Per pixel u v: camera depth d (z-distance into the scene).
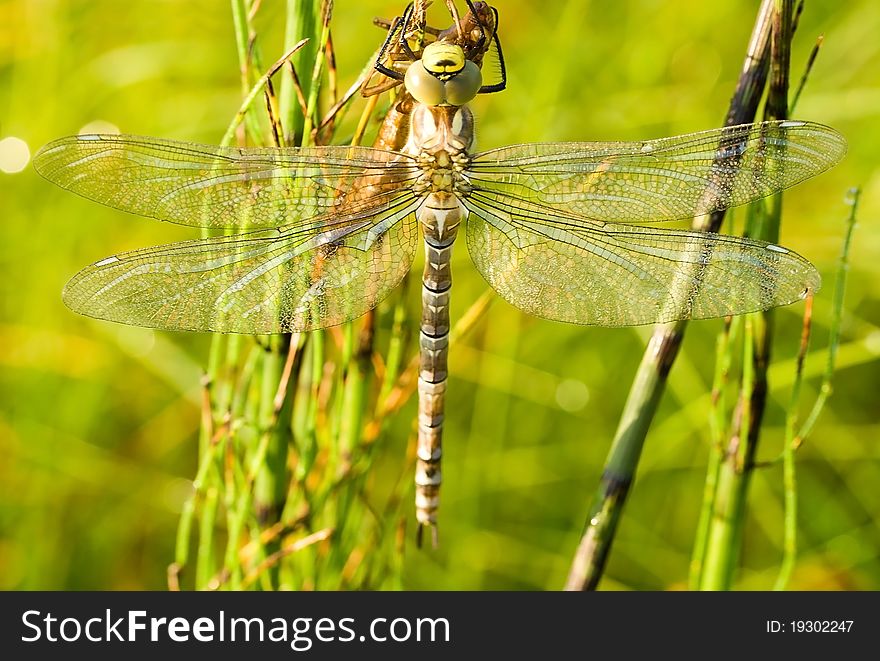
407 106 0.42
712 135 0.41
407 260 0.42
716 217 0.42
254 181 0.41
